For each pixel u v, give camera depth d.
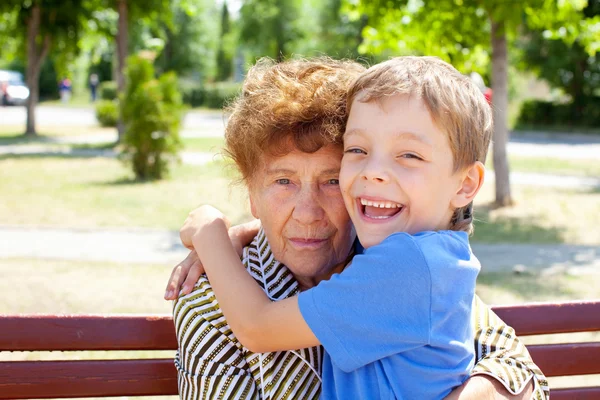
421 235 1.37
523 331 1.98
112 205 9.71
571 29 9.14
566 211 9.57
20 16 19.67
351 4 9.82
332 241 1.57
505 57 9.48
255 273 1.61
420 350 1.36
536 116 28.08
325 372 1.51
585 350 2.02
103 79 52.12
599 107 27.16
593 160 16.34
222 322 1.53
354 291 1.36
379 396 1.39
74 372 1.85
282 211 1.54
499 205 9.88
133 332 1.84
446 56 9.93
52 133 22.16
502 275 6.25
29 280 5.84
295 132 1.48
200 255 1.62
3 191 10.63
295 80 1.55
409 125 1.38
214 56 53.81
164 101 12.66
